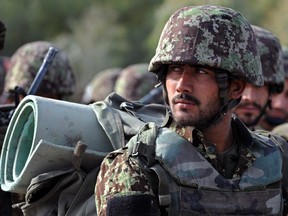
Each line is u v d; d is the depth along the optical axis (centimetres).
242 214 633
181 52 630
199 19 639
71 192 691
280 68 980
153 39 5306
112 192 615
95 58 5656
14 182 709
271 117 1144
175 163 623
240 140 660
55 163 695
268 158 656
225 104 639
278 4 4512
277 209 649
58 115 703
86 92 1773
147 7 7488
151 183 618
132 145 629
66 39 5844
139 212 605
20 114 720
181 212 617
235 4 4459
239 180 640
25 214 708
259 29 980
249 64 648
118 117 716
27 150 726
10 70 1107
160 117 751
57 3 7225
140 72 1395
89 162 701
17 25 7075
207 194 625
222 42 636
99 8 6419
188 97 631
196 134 643
